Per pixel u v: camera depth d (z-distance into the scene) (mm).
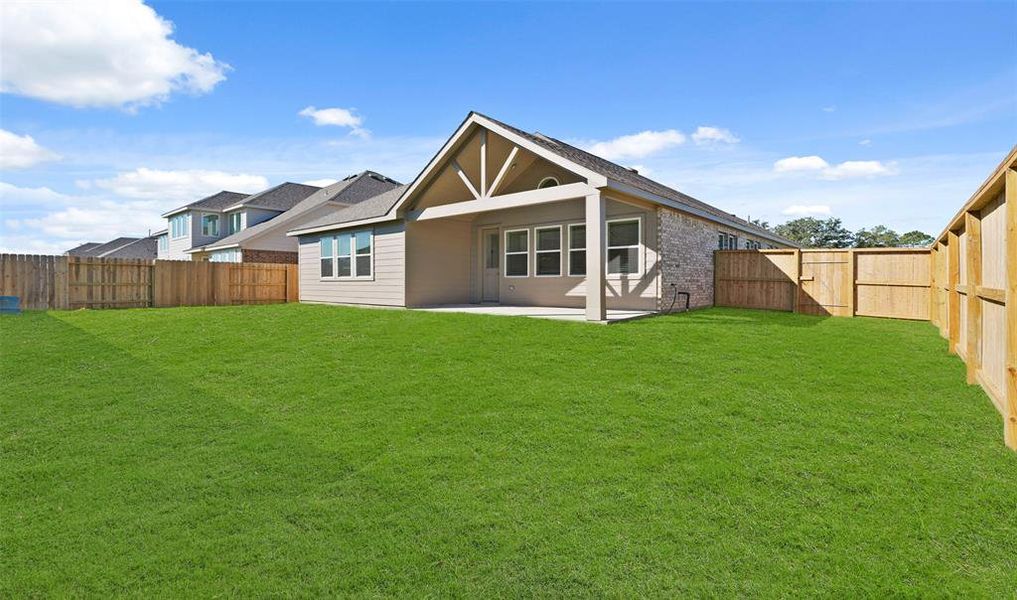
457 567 2482
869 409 4719
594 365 6465
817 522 2803
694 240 13531
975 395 5137
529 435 4199
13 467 3711
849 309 12422
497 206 10945
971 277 5594
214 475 3557
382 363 6824
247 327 10016
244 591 2338
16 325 10203
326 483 3418
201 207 29531
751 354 7035
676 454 3746
